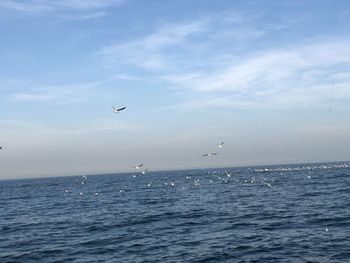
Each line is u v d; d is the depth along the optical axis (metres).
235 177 177.75
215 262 25.58
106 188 136.75
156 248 30.55
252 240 31.45
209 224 40.97
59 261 27.81
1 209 74.75
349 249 26.66
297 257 25.53
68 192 123.69
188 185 127.69
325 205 51.81
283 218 42.12
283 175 176.50
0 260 28.97
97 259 27.91
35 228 45.50
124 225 43.53
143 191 107.75
